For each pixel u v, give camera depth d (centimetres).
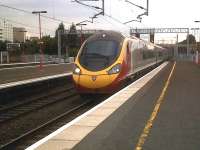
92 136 1004
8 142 1230
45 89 2792
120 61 2261
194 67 5912
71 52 10375
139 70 3219
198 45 10312
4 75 3575
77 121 1208
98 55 2252
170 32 9006
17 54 9631
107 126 1136
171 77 3422
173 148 885
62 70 4562
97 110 1434
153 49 5156
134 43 2811
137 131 1069
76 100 2327
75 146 901
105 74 2169
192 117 1302
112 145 912
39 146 900
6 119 1683
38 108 2005
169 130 1084
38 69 4838
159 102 1688
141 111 1430
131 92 2069
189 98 1844
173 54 13088
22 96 2417
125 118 1274
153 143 933
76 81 2200
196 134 1033
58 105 2136
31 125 1590
